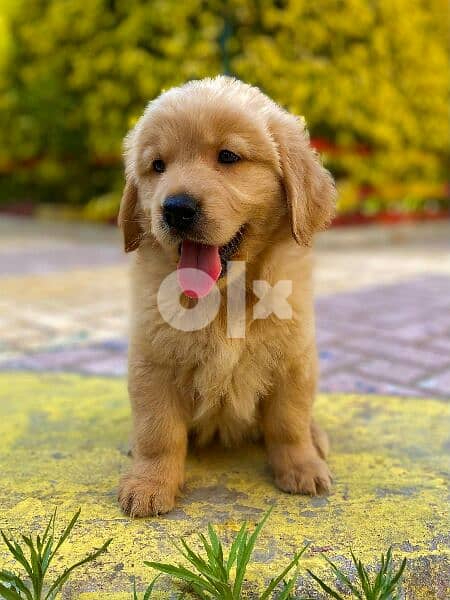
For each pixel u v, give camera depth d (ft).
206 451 2.10
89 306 3.95
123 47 6.56
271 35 6.25
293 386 1.89
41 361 2.90
